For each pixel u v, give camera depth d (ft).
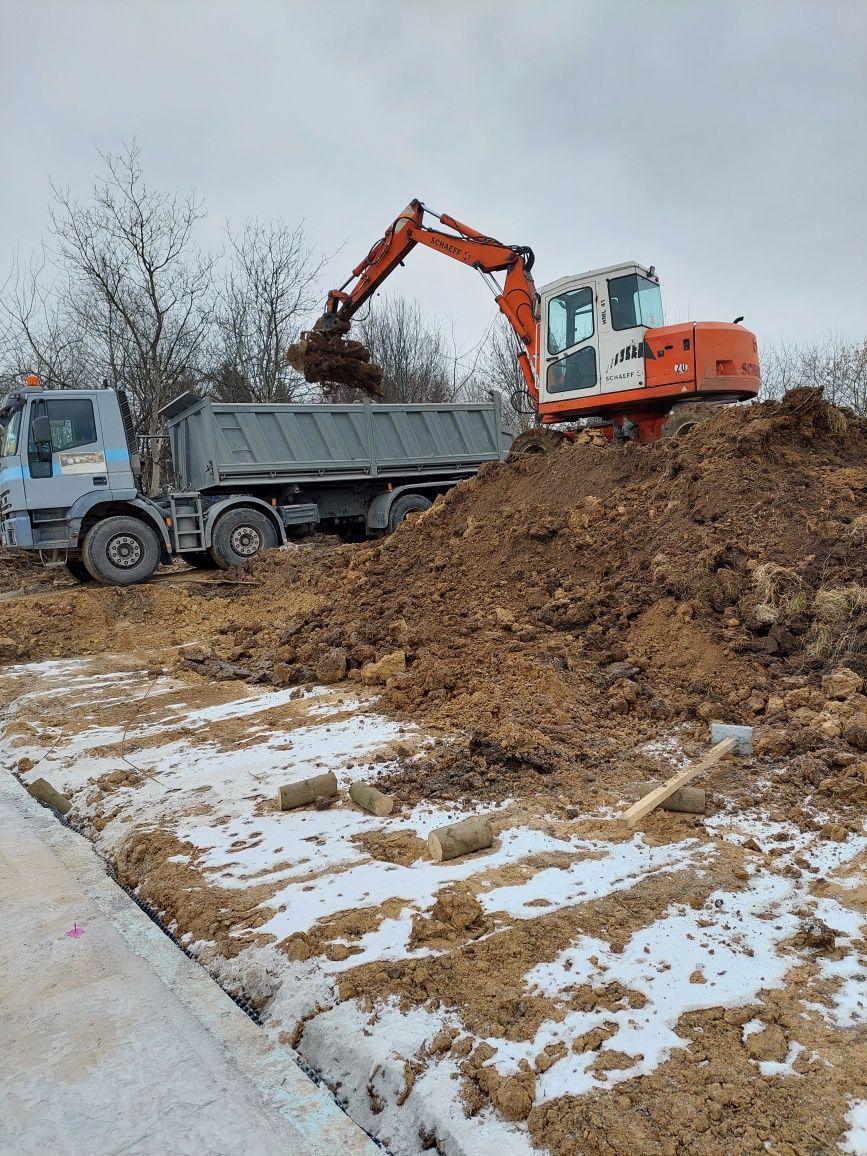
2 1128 7.50
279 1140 7.32
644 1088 7.33
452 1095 7.51
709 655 19.19
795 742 14.96
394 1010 8.65
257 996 9.41
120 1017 9.05
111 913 11.44
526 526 28.81
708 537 22.80
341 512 48.37
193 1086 7.99
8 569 52.60
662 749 15.72
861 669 17.13
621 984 8.81
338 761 16.37
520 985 8.89
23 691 24.89
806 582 20.12
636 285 36.60
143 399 67.31
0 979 9.86
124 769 16.94
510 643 21.72
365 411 46.73
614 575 24.39
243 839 13.20
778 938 9.57
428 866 11.81
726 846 11.88
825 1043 7.79
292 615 31.58
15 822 14.97
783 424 26.73
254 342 77.20
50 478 37.24
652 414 38.47
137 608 35.76
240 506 43.01
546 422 40.63
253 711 20.61
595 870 11.37
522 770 15.16
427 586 28.66
